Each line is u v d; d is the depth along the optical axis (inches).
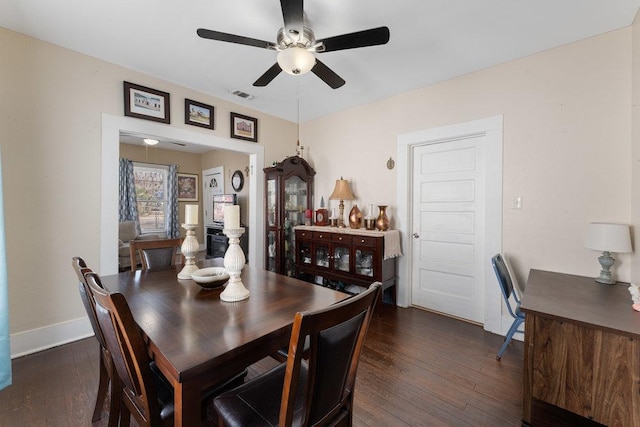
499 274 82.3
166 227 257.0
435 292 124.9
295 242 154.8
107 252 102.1
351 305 35.2
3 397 67.1
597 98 85.2
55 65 91.7
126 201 229.5
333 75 86.7
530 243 97.0
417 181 129.6
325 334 33.9
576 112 88.6
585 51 87.0
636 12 74.8
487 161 105.7
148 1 72.2
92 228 99.3
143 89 110.4
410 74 111.0
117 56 99.4
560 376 55.5
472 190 113.9
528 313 58.7
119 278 73.8
